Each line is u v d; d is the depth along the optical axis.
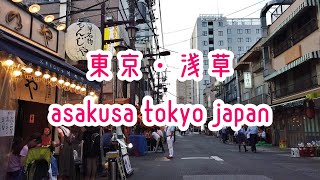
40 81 9.84
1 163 6.99
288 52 23.48
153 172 10.45
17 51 6.32
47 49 10.55
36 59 7.06
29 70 7.70
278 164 12.16
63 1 17.97
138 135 17.02
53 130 11.03
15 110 7.89
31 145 6.33
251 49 31.53
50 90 11.16
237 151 19.09
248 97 36.09
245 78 33.88
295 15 20.97
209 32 99.44
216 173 9.88
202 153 17.67
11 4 8.55
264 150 19.98
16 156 6.14
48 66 7.57
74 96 12.64
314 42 19.52
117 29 18.00
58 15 18.77
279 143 23.91
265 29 28.89
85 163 8.59
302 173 9.81
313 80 19.56
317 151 15.22
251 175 9.38
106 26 13.62
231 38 99.19
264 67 28.03
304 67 20.89
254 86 33.31
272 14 28.95
